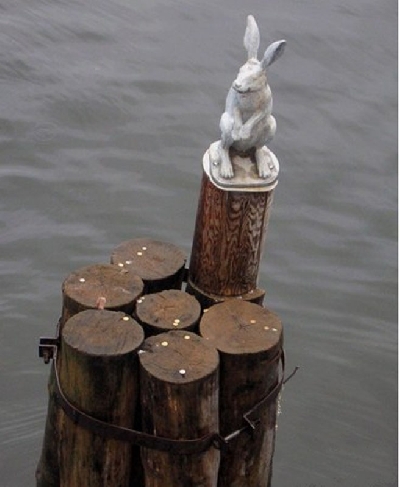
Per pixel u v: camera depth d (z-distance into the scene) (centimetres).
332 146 1315
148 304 614
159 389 566
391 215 1205
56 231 1113
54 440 661
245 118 618
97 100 1338
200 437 584
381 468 896
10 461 853
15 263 1064
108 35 1488
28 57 1414
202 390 569
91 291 618
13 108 1309
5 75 1376
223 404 605
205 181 632
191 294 659
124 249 665
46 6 1541
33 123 1285
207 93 1385
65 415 610
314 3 1627
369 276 1109
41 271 1058
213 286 649
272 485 862
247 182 619
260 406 606
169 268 653
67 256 1080
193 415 574
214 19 1555
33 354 967
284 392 958
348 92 1431
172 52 1465
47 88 1354
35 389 933
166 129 1302
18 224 1119
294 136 1322
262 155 629
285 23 1559
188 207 1174
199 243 648
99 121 1307
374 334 1034
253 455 627
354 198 1226
